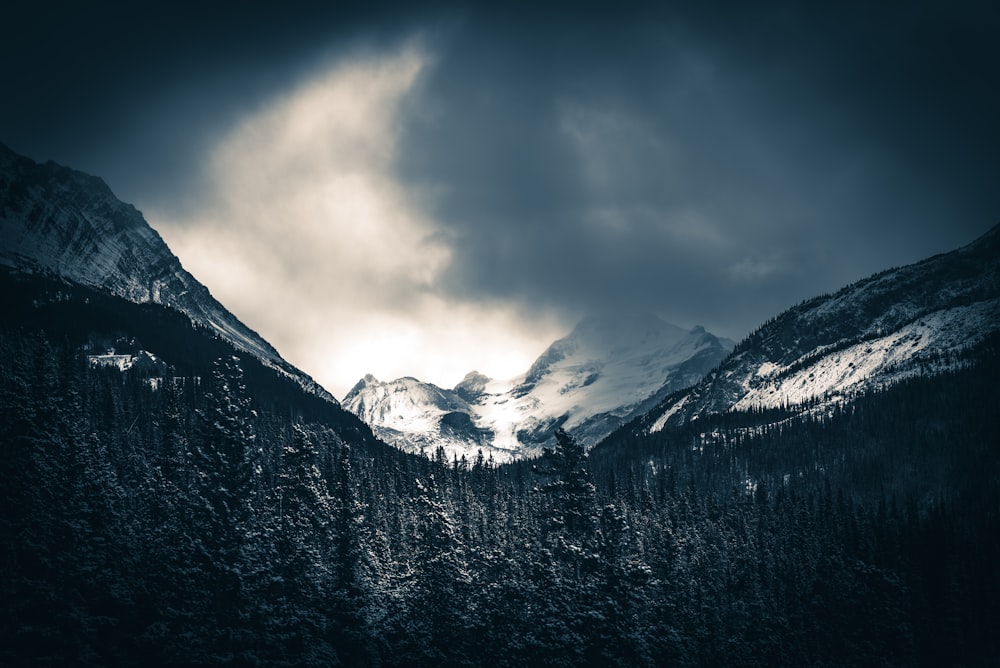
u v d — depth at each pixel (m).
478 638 159.12
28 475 135.00
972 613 190.88
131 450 160.00
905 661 178.38
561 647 156.00
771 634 176.88
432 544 164.38
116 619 132.88
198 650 135.50
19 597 127.88
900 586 186.62
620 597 162.00
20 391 140.25
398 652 156.88
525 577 165.62
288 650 146.38
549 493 175.12
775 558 193.75
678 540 189.38
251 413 161.00
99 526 139.12
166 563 140.25
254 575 147.50
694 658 167.25
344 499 166.38
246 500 155.00
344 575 159.25
